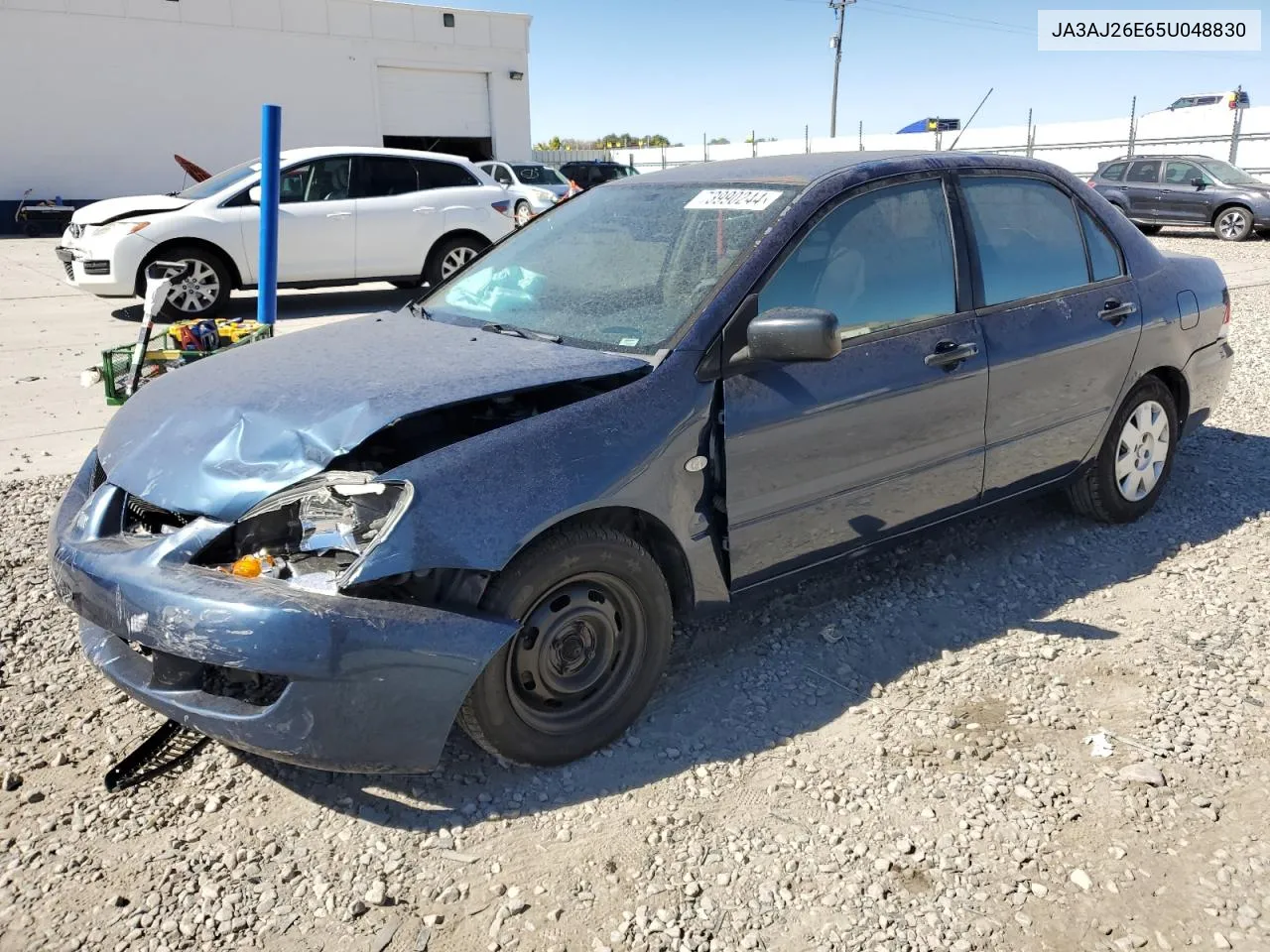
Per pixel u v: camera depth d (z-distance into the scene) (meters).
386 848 2.56
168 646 2.43
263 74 24.47
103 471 3.00
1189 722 3.07
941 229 3.67
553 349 3.08
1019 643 3.58
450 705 2.49
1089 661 3.44
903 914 2.35
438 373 2.84
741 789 2.79
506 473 2.60
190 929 2.30
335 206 10.70
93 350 8.77
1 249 18.53
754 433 3.05
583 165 26.02
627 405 2.85
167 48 23.17
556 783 2.81
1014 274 3.89
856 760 2.92
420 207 11.17
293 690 2.38
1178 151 23.66
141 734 3.04
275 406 2.76
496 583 2.61
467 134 27.95
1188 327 4.54
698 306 3.08
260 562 2.50
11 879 2.45
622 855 2.54
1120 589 3.99
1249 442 5.86
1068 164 25.77
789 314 2.85
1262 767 2.85
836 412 3.24
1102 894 2.40
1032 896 2.40
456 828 2.62
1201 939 2.26
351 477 2.54
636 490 2.81
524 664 2.74
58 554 2.75
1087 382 4.11
